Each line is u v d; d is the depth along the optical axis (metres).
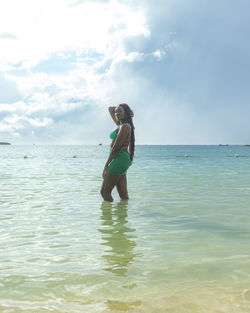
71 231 4.21
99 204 6.38
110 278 2.57
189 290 2.31
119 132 6.74
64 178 12.26
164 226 4.48
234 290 2.30
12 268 2.83
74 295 2.26
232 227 4.42
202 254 3.20
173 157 40.25
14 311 2.02
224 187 9.13
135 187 9.12
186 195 7.58
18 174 14.29
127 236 3.94
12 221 4.83
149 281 2.50
